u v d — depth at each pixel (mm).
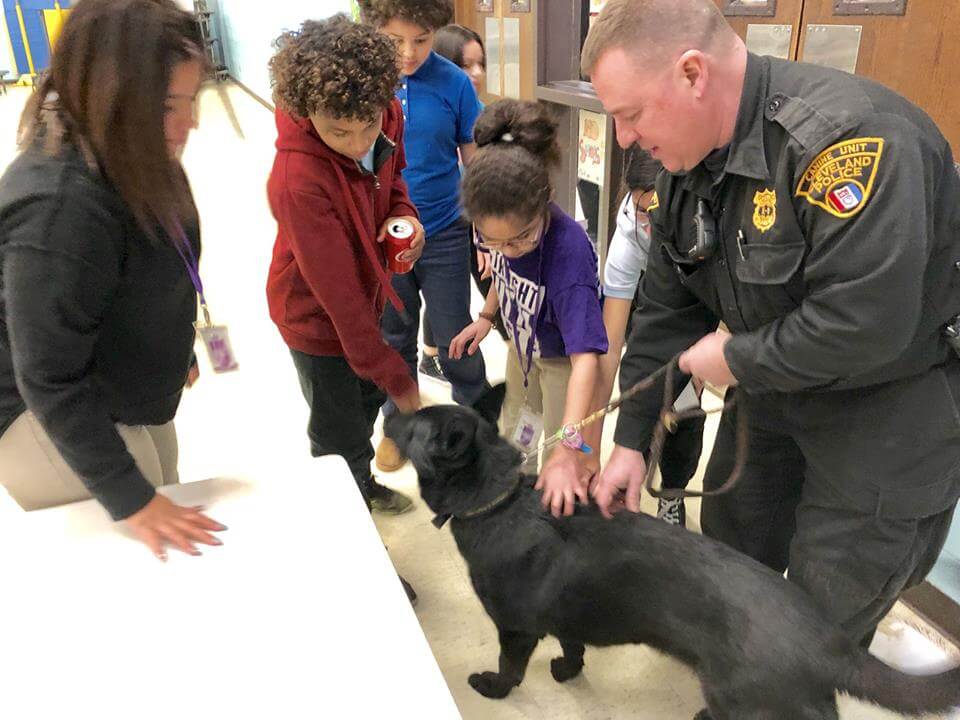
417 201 2270
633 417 1412
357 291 1508
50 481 1271
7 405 1178
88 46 882
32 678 825
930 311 1045
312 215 1427
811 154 946
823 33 1917
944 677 1029
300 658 839
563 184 3316
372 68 1355
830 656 1062
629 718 1594
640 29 961
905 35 1718
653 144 1051
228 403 2830
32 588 947
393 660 834
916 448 1132
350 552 991
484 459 1340
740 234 1078
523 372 1866
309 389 1803
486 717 1601
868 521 1207
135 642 865
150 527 1014
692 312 1384
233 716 777
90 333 1010
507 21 3352
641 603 1213
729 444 1553
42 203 906
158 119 929
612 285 1746
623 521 1283
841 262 935
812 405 1213
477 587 1376
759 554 1625
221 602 918
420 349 3223
